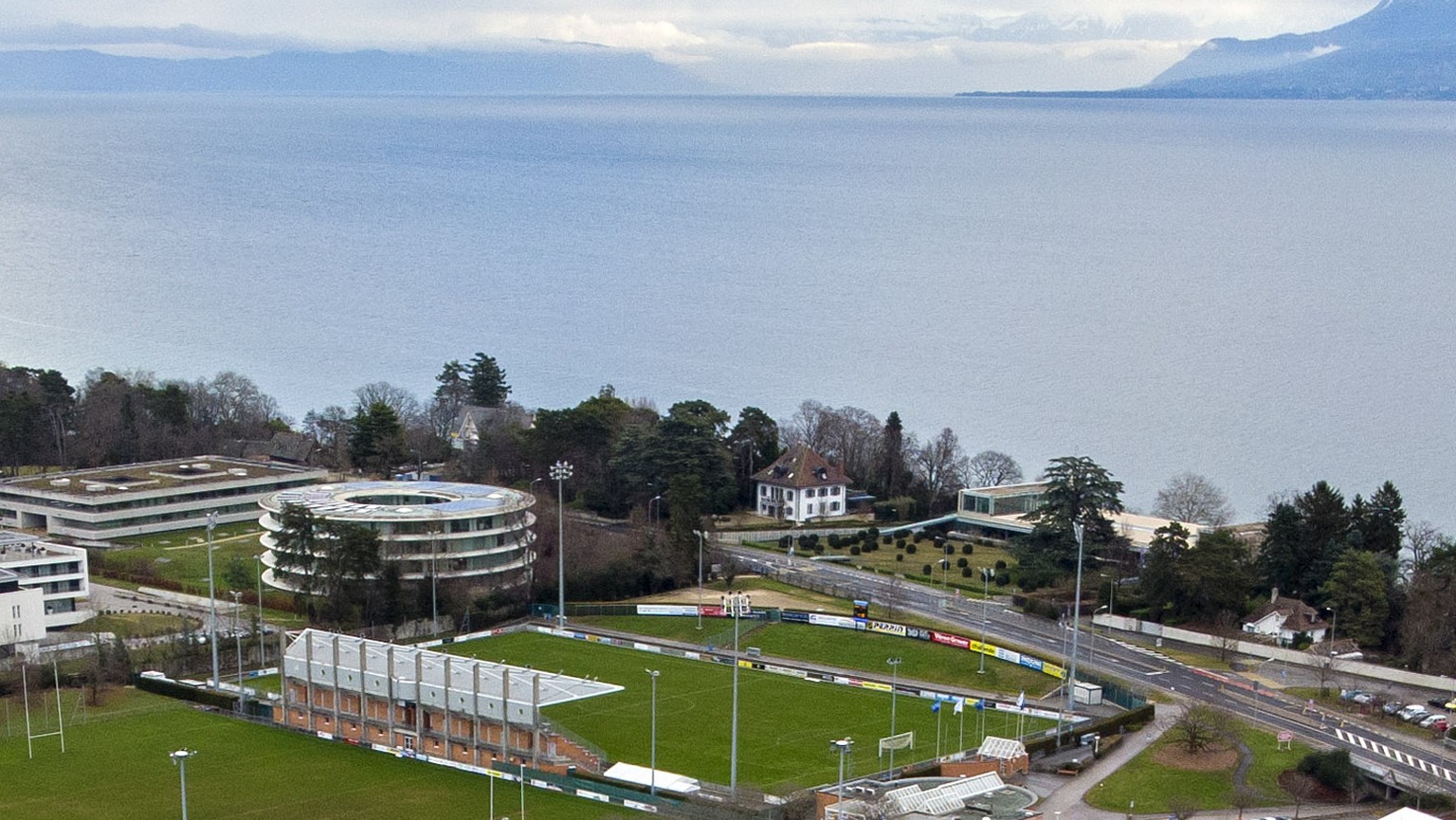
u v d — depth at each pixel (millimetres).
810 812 191000
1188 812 191625
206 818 194875
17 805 199375
